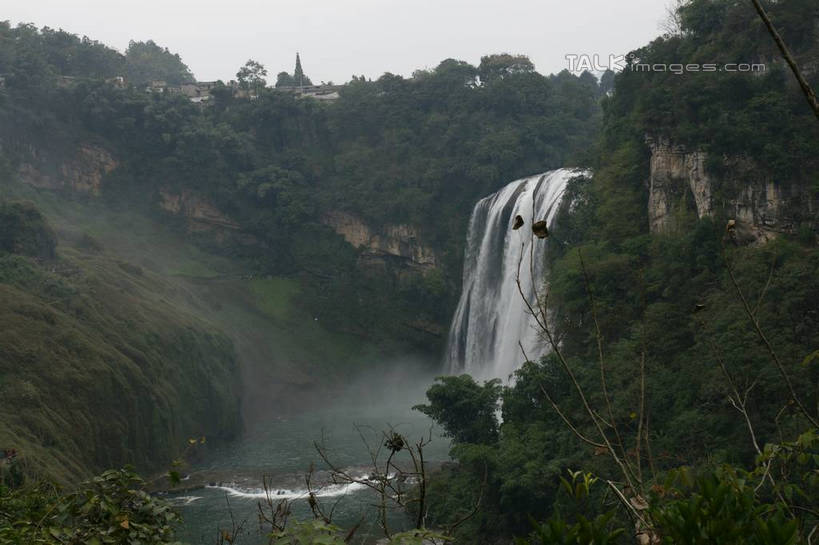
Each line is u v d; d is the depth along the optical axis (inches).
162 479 2632.9
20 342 2479.1
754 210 2314.2
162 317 3425.2
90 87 4948.3
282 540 276.1
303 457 2997.0
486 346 3922.2
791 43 2498.8
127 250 4635.8
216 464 2960.1
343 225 4938.5
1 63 4928.6
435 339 4618.6
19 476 1381.6
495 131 4608.8
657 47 3073.3
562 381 2064.5
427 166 4731.8
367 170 4911.4
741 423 1598.2
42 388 2396.7
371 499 2172.7
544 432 1930.4
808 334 1724.9
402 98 4992.6
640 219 2780.5
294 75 7785.4
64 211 4694.9
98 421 2527.1
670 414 1796.3
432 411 2206.0
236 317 4581.7
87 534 373.7
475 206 4384.8
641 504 251.3
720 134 2356.1
